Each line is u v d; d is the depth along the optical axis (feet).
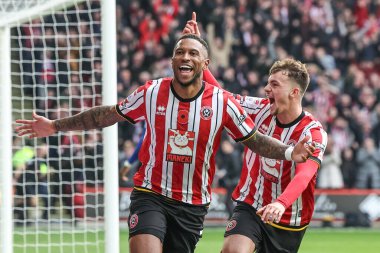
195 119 31.78
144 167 32.89
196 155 32.14
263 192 34.32
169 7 113.70
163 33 112.16
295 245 35.29
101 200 75.41
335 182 97.50
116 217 41.63
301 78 33.91
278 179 33.88
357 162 100.12
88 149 74.08
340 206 95.50
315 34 115.14
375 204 96.02
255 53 110.32
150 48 111.04
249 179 34.78
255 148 32.12
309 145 30.76
